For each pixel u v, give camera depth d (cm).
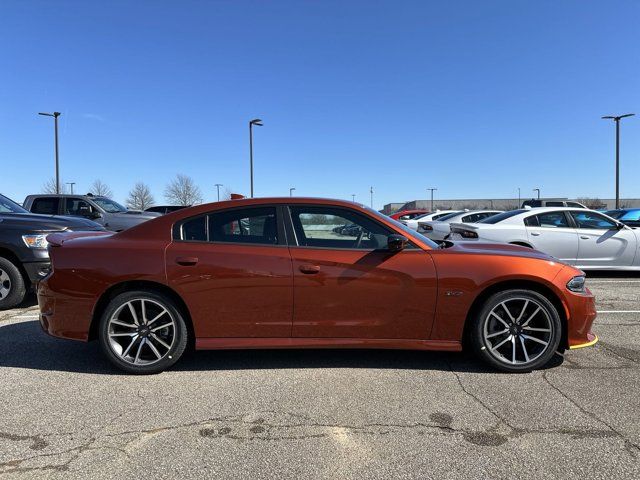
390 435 297
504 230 883
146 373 398
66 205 1281
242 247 396
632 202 8069
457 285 390
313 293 390
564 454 275
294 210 410
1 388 371
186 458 272
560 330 398
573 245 875
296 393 361
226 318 393
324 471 259
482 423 312
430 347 399
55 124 2625
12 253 638
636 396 353
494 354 399
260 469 261
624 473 256
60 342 488
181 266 388
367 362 429
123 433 300
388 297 392
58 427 308
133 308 396
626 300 697
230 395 357
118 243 399
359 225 408
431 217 1598
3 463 266
